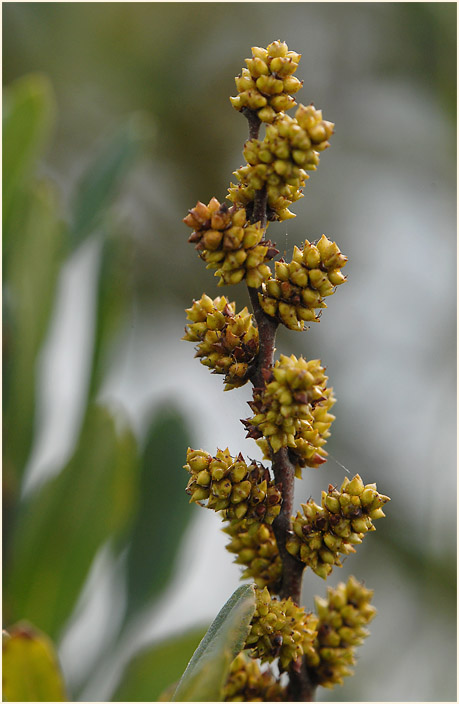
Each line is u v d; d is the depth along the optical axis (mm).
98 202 375
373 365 667
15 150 363
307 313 301
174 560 366
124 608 364
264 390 300
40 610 352
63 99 689
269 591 308
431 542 606
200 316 303
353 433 631
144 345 581
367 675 552
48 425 376
